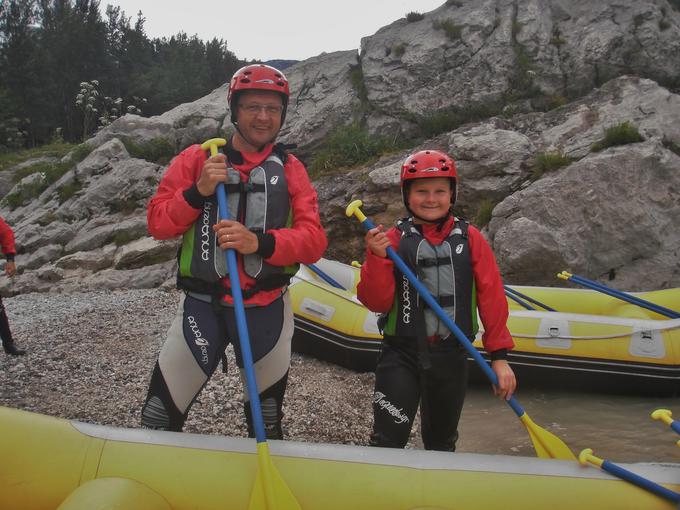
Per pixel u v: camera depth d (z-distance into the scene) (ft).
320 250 9.23
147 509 6.99
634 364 18.79
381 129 41.60
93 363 18.15
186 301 9.09
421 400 10.07
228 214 8.70
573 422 16.34
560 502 7.36
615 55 38.96
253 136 9.23
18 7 134.51
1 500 7.38
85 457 7.55
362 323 19.94
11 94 113.19
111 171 42.91
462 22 41.60
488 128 34.83
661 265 28.60
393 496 7.35
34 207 44.55
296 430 14.44
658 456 13.78
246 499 7.34
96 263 35.86
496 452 14.14
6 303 30.68
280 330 9.20
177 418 8.93
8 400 15.01
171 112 51.21
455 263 10.06
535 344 19.16
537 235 27.66
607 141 30.81
